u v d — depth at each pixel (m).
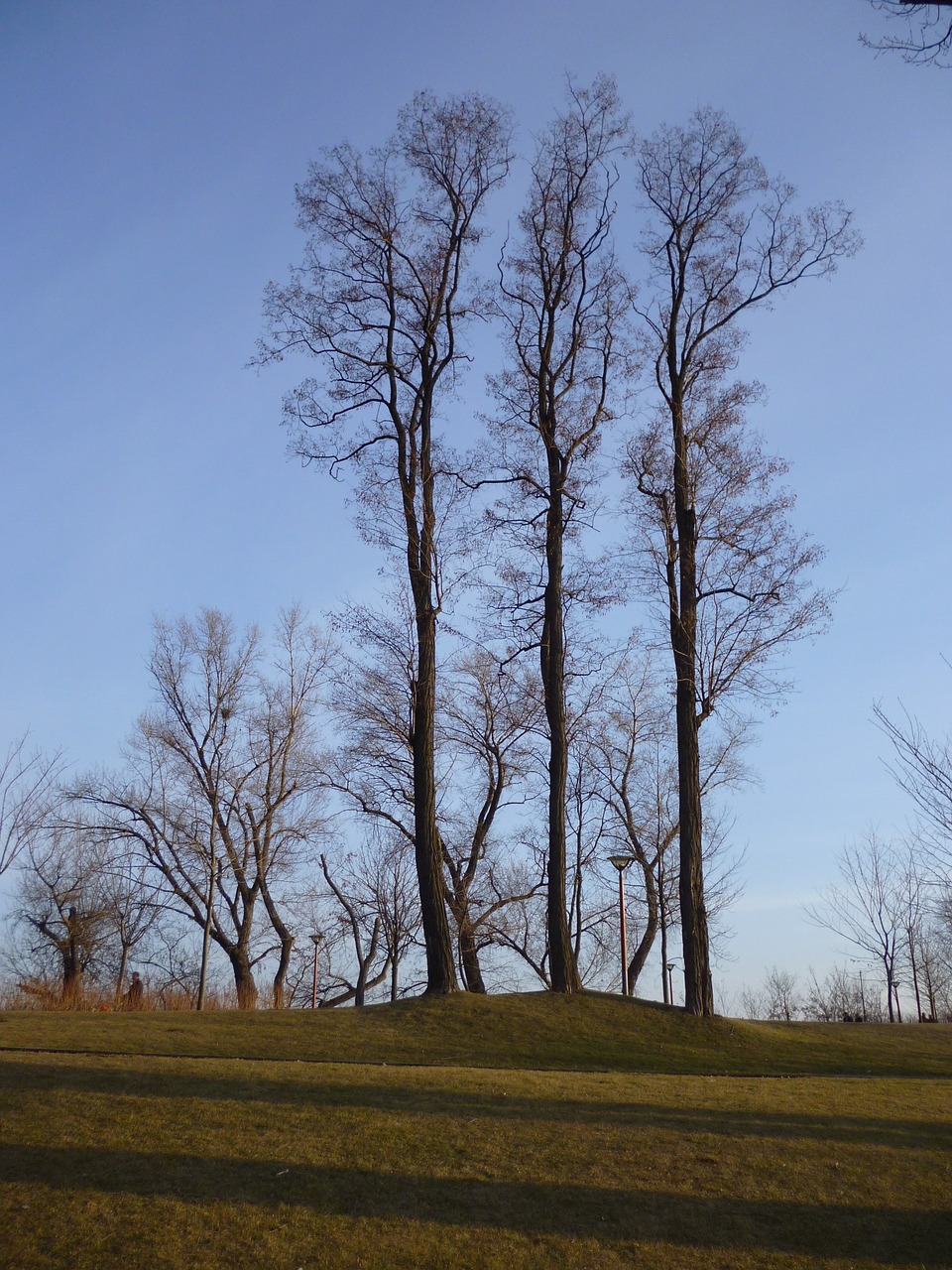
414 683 27.72
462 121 23.25
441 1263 7.48
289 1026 17.27
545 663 21.30
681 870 20.02
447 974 19.64
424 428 22.25
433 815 20.33
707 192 23.03
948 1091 12.89
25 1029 15.83
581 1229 8.06
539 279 23.20
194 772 35.84
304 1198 8.36
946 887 31.30
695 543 21.55
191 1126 9.74
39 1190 8.25
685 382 22.64
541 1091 11.66
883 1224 8.34
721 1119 10.70
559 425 22.89
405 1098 10.99
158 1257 7.38
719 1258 7.75
